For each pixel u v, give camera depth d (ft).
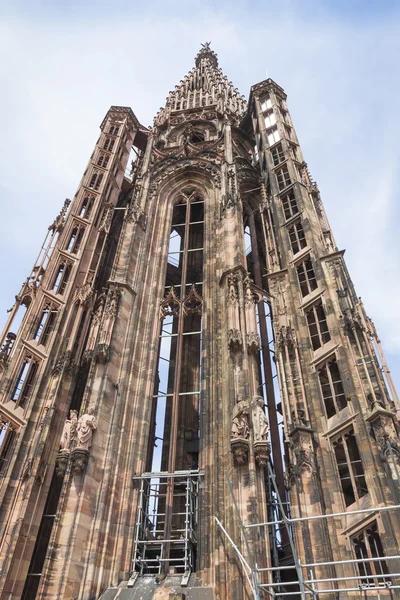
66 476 82.74
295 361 98.78
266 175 152.35
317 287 107.96
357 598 68.49
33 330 111.14
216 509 81.76
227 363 97.96
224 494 82.89
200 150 156.66
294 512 79.92
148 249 130.31
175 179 151.84
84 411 91.45
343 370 89.81
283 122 165.17
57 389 102.68
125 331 108.88
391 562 67.21
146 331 112.06
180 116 190.29
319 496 79.30
